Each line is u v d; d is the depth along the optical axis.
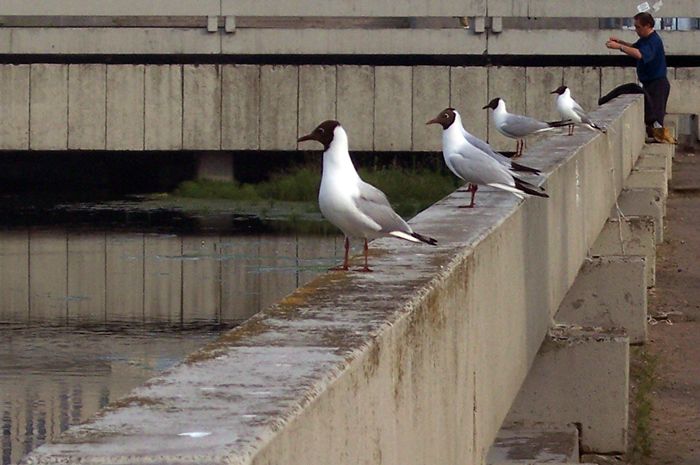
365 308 4.93
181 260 24.72
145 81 32.69
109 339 18.72
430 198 30.97
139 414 3.36
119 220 30.00
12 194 35.47
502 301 7.36
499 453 8.23
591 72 32.91
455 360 5.88
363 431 4.20
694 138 31.36
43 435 13.69
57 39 32.88
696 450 9.36
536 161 10.87
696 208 22.42
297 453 3.43
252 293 21.55
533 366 9.39
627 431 9.33
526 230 8.55
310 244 26.67
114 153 36.50
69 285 22.53
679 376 11.49
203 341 18.59
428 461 5.25
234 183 34.47
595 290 12.23
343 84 32.97
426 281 5.54
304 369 3.89
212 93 32.84
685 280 16.30
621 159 18.27
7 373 16.53
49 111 32.59
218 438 3.14
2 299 21.38
